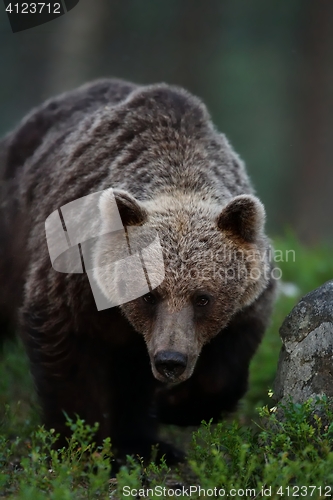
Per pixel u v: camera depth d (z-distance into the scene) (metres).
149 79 38.56
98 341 10.94
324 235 34.81
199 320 10.03
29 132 13.75
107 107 12.26
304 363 9.71
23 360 14.48
